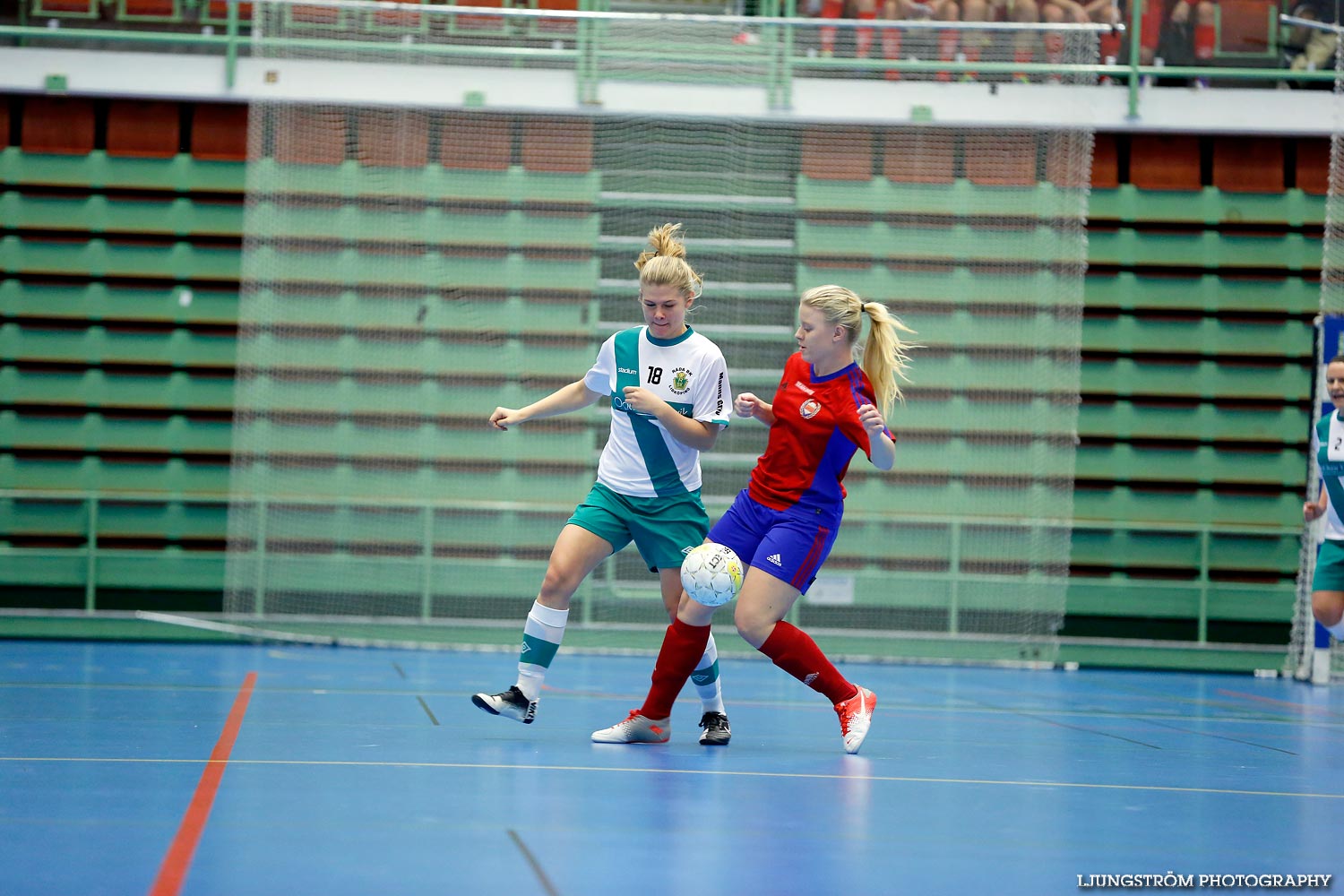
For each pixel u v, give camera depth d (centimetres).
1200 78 2716
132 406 2705
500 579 2497
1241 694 2022
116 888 591
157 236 2747
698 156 2691
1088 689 2011
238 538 2431
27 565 2420
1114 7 2727
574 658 2286
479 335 2662
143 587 2466
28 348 2694
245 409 2467
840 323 1125
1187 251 2847
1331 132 2695
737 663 2312
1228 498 2802
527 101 2633
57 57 2609
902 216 2673
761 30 2667
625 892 605
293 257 2573
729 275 2695
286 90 2592
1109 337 2845
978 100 2638
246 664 1961
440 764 1005
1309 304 2842
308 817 775
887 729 1371
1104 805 907
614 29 2653
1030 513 2573
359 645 2439
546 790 891
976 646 2488
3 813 772
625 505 1197
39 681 1642
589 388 1238
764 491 1170
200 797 835
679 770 1011
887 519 2498
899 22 2461
